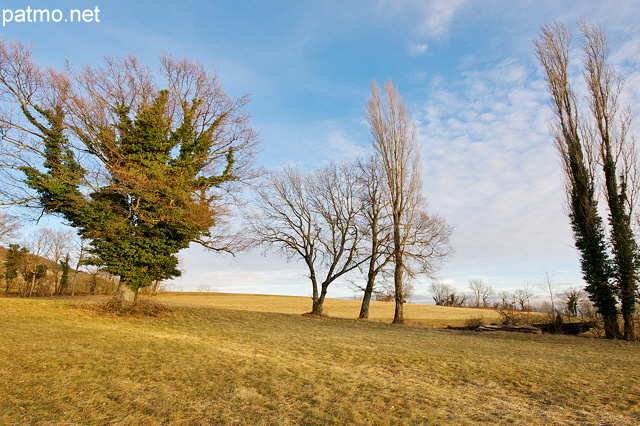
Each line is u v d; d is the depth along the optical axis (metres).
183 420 5.98
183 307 24.55
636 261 21.86
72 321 15.59
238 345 13.27
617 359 13.54
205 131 22.69
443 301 79.94
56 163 18.25
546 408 7.31
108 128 19.52
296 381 8.49
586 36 26.03
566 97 26.17
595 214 23.50
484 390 8.60
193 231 21.31
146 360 9.81
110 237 19.45
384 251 29.48
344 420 6.19
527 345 17.52
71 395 6.89
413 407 6.98
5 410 6.01
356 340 16.42
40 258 64.75
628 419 6.68
